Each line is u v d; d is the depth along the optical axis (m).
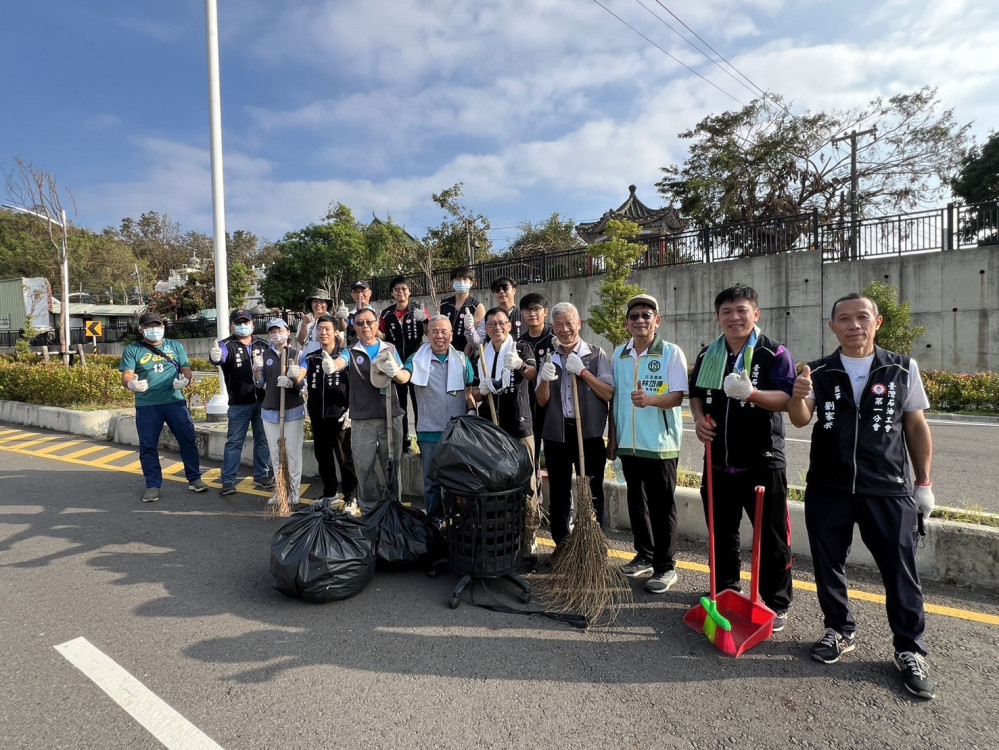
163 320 5.64
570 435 3.69
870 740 2.13
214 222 8.12
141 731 2.23
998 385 9.82
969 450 6.94
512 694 2.45
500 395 4.08
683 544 4.14
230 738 2.19
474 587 3.54
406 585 3.60
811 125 19.45
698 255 14.82
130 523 4.83
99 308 33.31
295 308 24.91
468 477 3.23
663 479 3.36
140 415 5.43
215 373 20.14
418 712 2.33
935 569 3.39
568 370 3.52
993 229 11.62
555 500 3.78
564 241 30.34
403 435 5.02
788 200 20.19
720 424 3.04
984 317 11.59
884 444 2.56
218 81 8.06
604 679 2.55
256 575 3.77
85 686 2.54
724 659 2.71
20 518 4.96
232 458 5.67
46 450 7.86
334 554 3.29
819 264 13.05
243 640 2.92
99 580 3.69
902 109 18.70
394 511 3.85
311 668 2.66
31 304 28.17
